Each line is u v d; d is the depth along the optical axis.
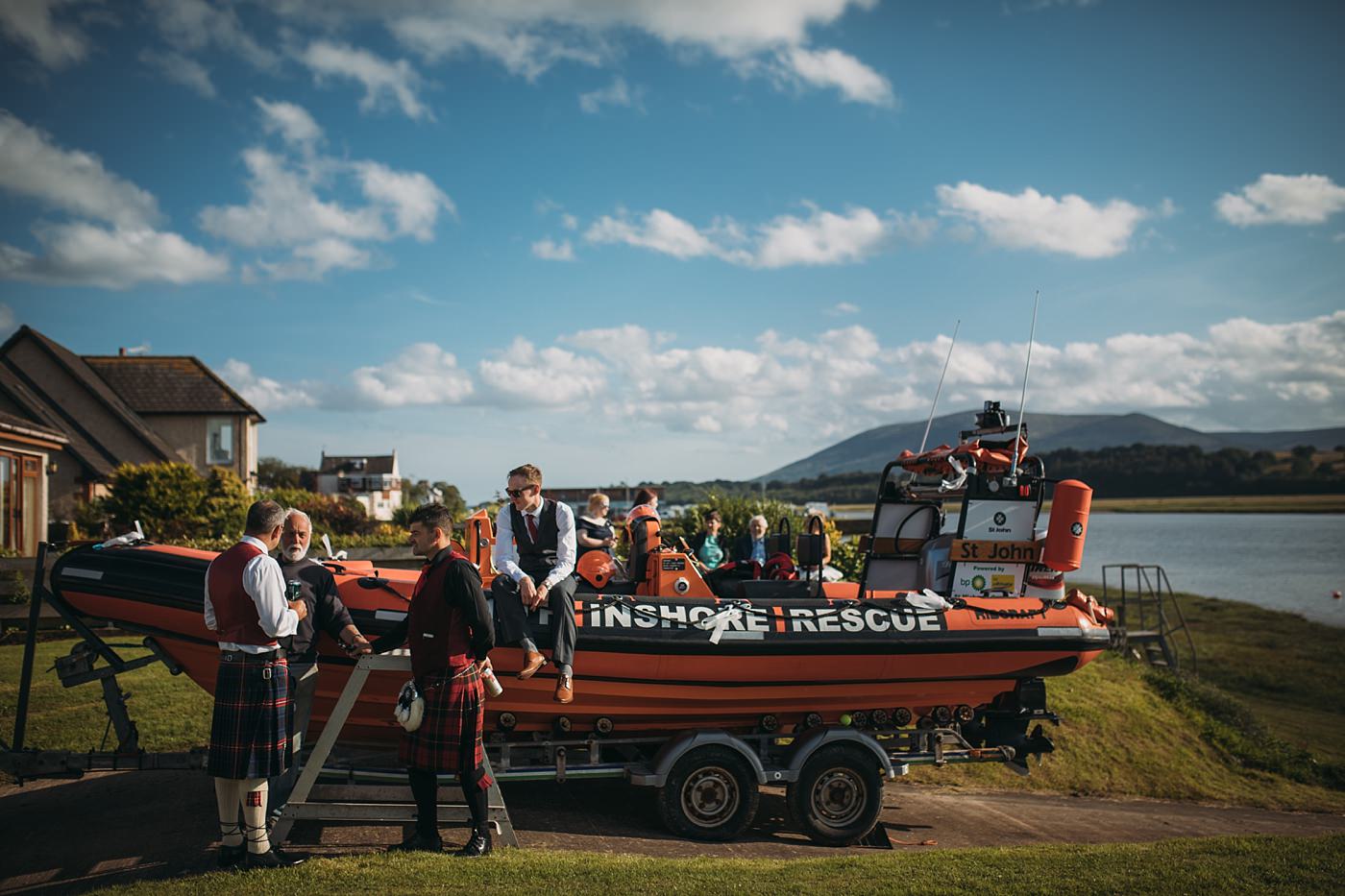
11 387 25.58
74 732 7.88
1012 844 7.12
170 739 7.80
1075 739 10.88
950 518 8.47
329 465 90.19
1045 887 4.89
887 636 6.57
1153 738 11.44
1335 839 6.47
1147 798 10.00
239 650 4.83
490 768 5.60
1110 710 11.88
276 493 24.73
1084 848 6.11
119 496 22.58
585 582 6.71
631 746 6.75
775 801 7.70
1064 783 9.95
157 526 21.80
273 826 5.40
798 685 6.58
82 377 30.59
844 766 6.60
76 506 26.66
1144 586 44.12
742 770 6.39
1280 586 46.38
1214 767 11.12
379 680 5.98
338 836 5.84
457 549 5.23
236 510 22.22
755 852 6.25
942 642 6.66
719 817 6.40
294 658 5.54
